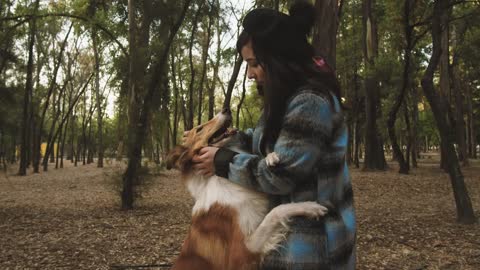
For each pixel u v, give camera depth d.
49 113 46.75
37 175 24.67
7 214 10.38
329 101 1.71
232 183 1.87
